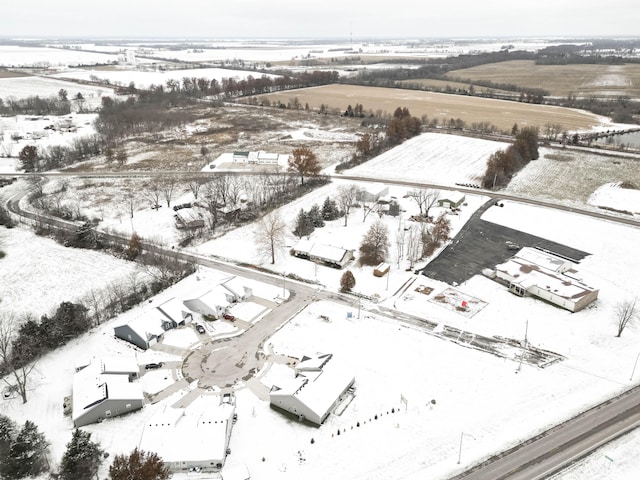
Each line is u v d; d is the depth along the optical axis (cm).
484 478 5756
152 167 17550
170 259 10875
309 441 6325
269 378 7450
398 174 17050
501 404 6900
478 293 9800
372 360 7812
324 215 13225
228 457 6053
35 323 8019
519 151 17875
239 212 13500
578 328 8662
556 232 12519
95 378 7031
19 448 5772
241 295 9419
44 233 12331
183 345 8156
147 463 5325
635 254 11331
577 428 6469
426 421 6619
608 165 17888
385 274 10438
